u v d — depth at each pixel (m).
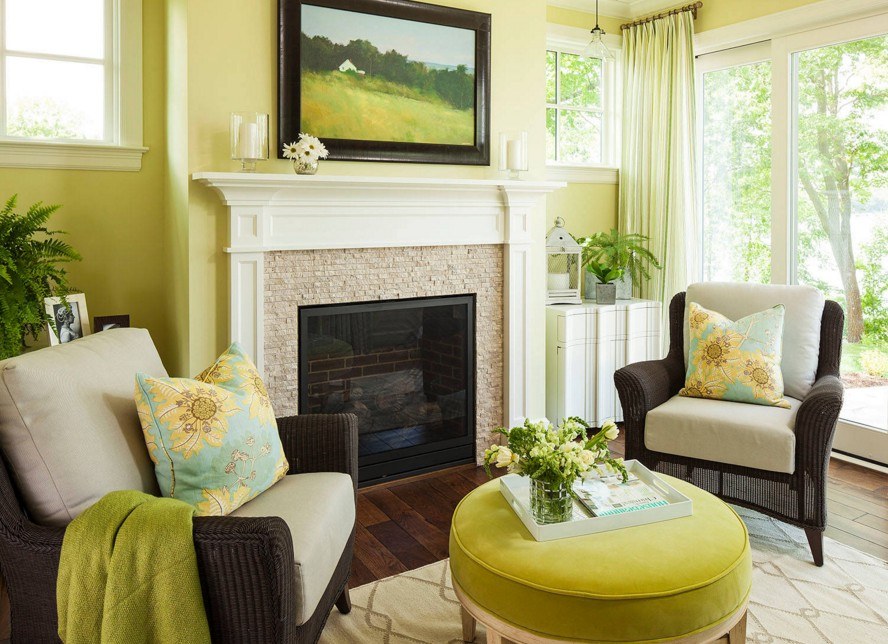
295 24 2.88
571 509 1.78
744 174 4.04
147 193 3.11
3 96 2.87
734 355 2.83
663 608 1.47
